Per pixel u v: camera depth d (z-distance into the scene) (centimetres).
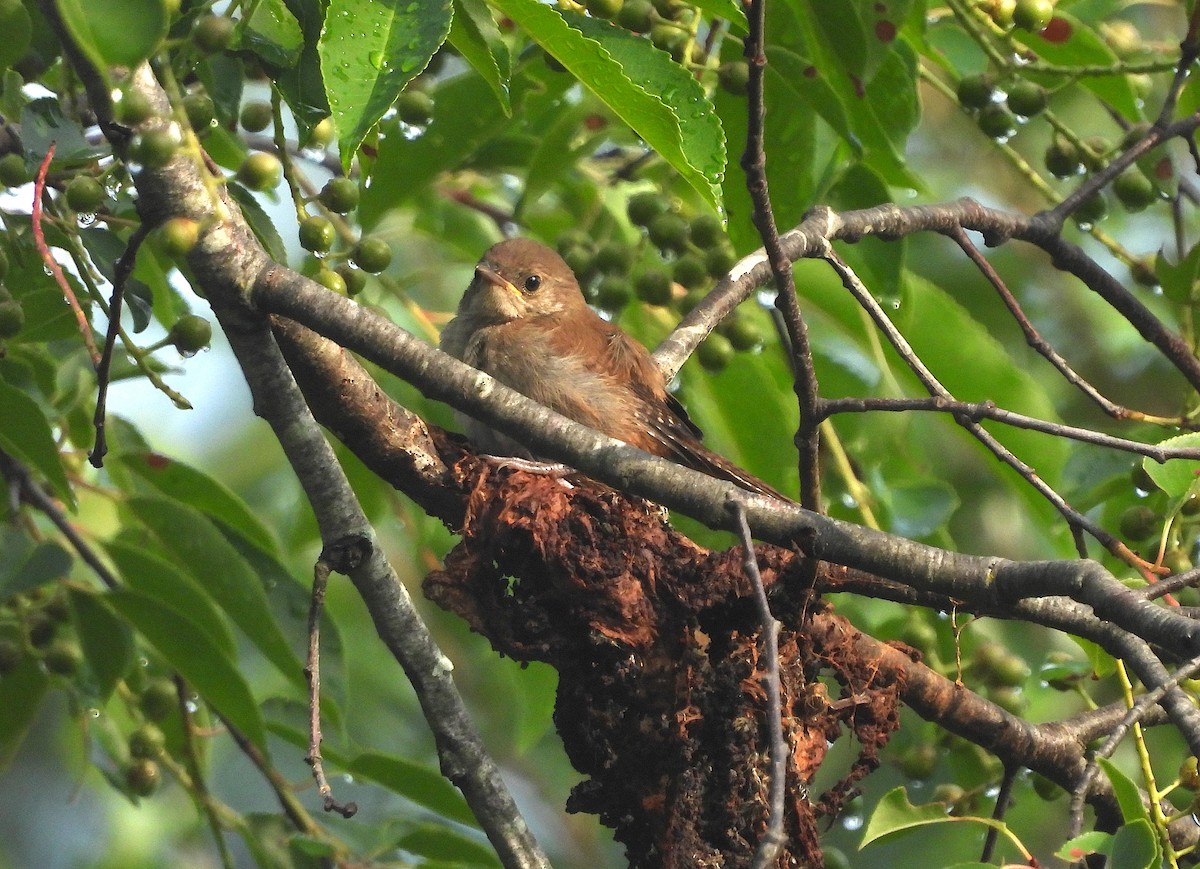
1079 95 1614
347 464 1123
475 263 1259
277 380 767
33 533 970
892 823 668
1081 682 983
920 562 696
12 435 858
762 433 1193
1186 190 1281
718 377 1188
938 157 1689
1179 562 923
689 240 1059
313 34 736
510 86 1045
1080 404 1555
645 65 729
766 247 715
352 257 830
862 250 1050
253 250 741
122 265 676
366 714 1480
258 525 1066
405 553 1547
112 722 1088
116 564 950
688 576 771
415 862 1040
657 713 767
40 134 768
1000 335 1555
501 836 801
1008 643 1270
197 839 1483
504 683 1583
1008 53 1002
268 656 981
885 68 973
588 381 1039
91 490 979
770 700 586
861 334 1130
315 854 960
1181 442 734
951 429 1138
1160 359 1582
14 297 895
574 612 771
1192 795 826
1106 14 1114
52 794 1439
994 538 1452
